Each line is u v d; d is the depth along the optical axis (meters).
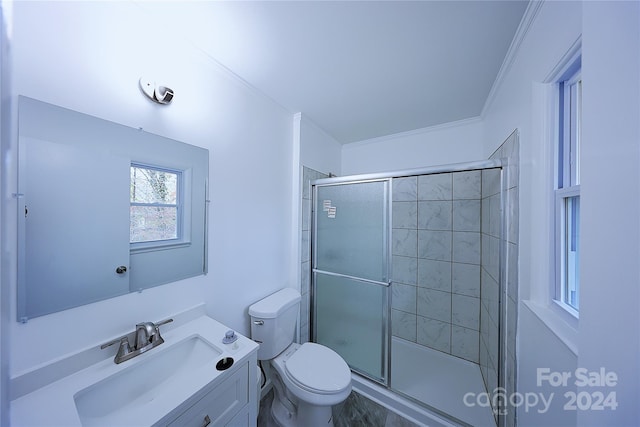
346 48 1.11
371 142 2.33
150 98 0.97
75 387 0.71
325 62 1.22
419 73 1.29
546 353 0.78
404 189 2.13
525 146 0.97
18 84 0.67
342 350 1.77
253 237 1.50
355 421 1.37
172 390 0.72
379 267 1.59
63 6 0.75
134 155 0.92
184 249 1.11
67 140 0.75
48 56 0.72
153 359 0.90
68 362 0.75
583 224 0.38
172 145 1.05
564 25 0.71
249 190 1.46
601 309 0.35
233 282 1.36
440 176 1.98
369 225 1.63
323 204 1.86
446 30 0.99
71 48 0.76
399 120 1.90
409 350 2.04
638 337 0.30
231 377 0.84
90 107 0.81
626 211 0.32
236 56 1.18
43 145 0.71
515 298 1.06
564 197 0.81
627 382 0.31
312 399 1.12
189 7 0.91
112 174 0.86
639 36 0.31
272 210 1.65
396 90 1.47
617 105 0.33
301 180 1.84
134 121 0.92
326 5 0.88
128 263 0.91
